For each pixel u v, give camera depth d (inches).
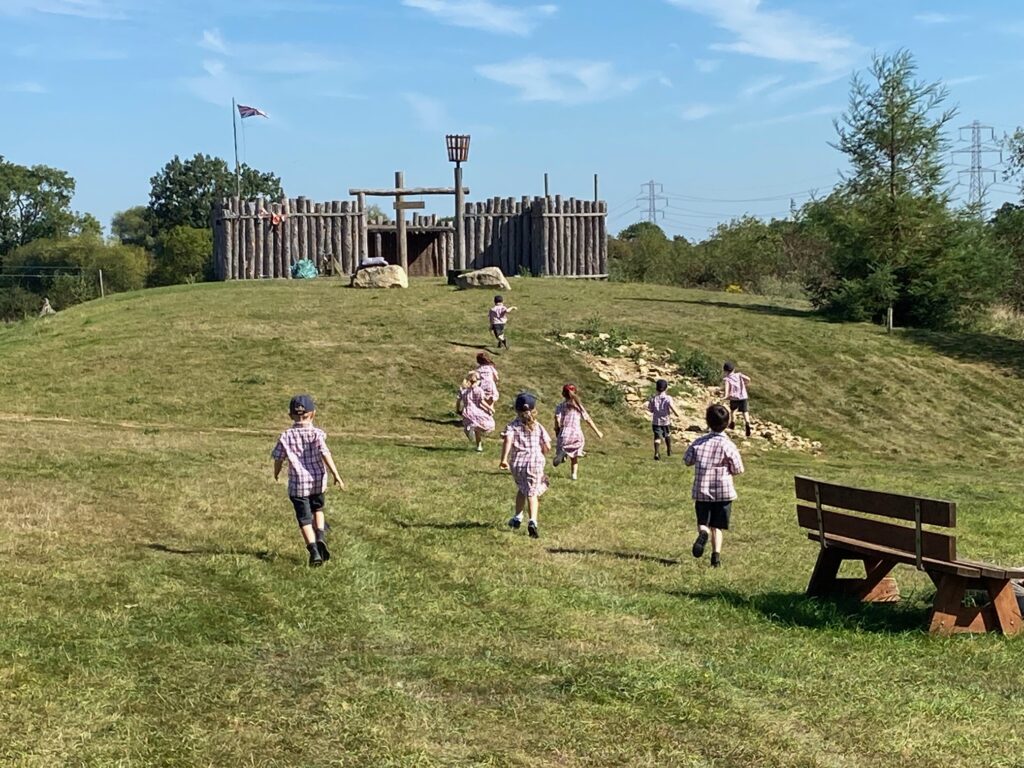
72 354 1107.3
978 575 340.8
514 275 2064.5
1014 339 1412.4
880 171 1563.7
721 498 452.1
